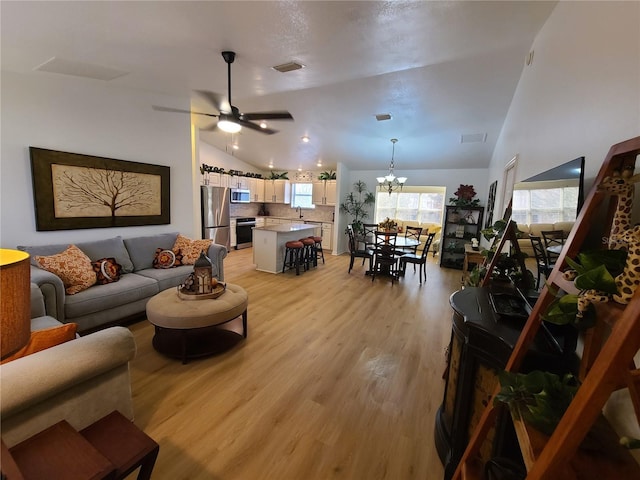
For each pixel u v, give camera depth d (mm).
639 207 1045
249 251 7453
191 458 1597
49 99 2996
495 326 1387
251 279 5023
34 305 2240
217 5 1805
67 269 2725
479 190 6551
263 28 2098
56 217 3102
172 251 3889
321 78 3146
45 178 2994
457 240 6543
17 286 837
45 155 2979
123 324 3133
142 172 3830
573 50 1697
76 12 1827
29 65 2639
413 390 2221
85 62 2613
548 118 2088
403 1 1827
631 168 878
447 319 3580
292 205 8852
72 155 3176
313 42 2328
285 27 2096
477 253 4703
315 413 1956
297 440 1738
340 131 5430
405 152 6172
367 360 2611
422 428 1862
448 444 1601
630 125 1119
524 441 833
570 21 1753
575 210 1281
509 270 2188
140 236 3848
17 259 909
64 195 3146
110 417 1262
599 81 1380
